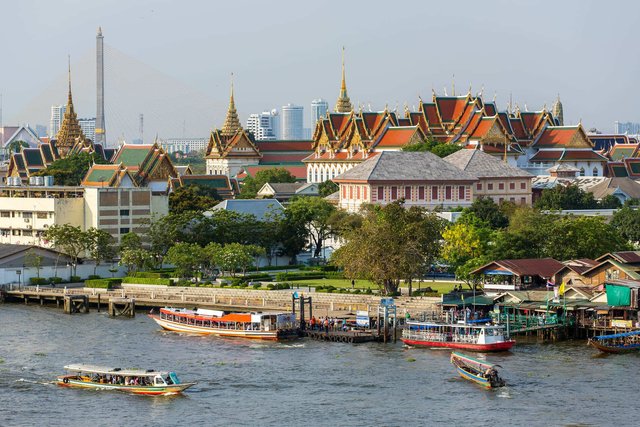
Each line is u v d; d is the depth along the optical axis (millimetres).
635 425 199750
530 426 199625
